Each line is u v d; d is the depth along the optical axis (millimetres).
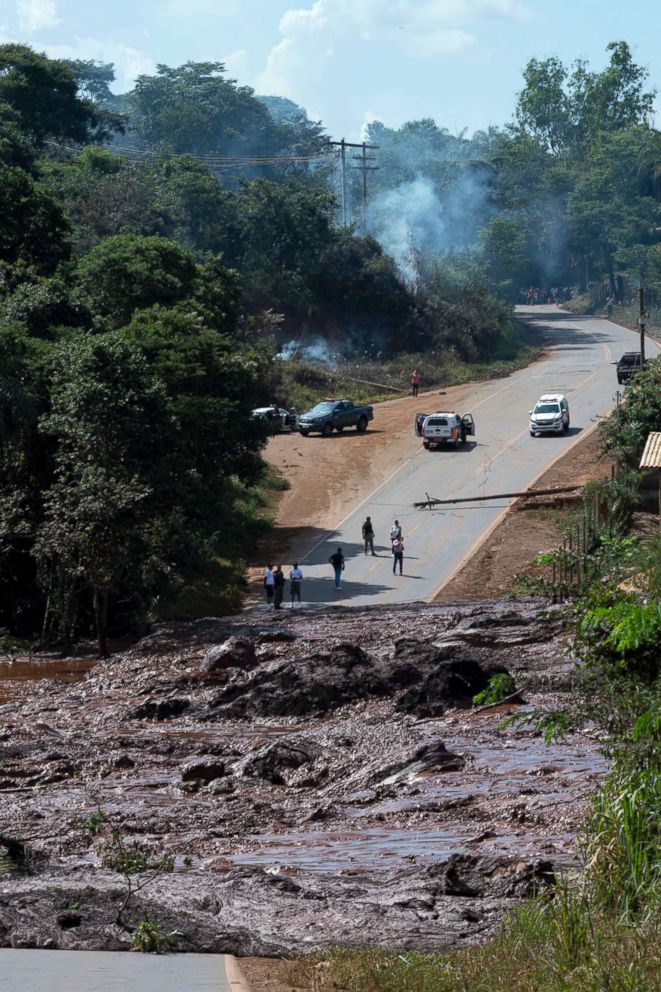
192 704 76438
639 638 28844
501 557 138500
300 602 128750
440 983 21047
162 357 135750
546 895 26969
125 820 45562
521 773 48906
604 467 175125
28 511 122312
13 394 118875
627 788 26562
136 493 109750
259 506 168500
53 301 147000
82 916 27031
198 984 21438
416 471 183625
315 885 31875
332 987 21734
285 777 55156
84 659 112000
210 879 32938
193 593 130000
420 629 99875
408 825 42500
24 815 47469
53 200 174750
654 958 19875
